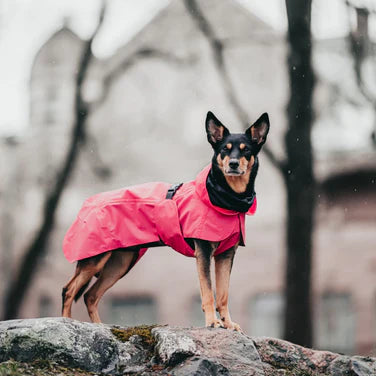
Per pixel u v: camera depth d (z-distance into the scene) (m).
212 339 6.80
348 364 7.14
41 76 24.89
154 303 25.17
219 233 6.84
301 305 14.58
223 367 6.52
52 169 23.70
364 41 14.82
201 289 6.95
